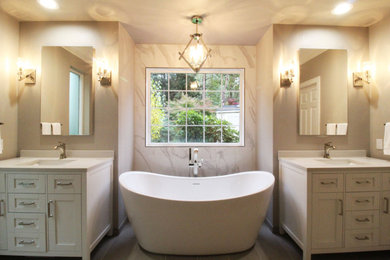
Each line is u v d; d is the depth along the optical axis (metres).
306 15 1.96
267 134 2.25
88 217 1.58
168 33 2.33
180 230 1.63
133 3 1.77
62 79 2.09
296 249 1.82
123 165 2.21
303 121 2.13
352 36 2.20
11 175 1.57
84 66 2.07
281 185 2.07
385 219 1.65
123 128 2.21
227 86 2.80
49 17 2.02
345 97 2.18
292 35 2.13
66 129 2.08
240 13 1.91
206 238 1.66
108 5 1.80
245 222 1.67
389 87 2.00
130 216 1.73
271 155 2.14
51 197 1.56
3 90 1.94
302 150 2.14
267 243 1.92
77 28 2.09
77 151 2.07
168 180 2.26
